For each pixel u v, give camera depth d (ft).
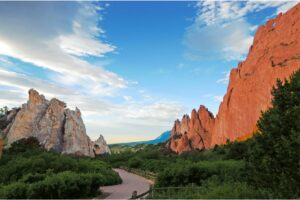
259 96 383.24
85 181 77.82
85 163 126.93
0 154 152.76
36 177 84.84
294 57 348.59
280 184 40.88
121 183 121.49
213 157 179.73
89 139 448.24
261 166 47.57
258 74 400.47
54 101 416.05
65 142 392.06
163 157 251.80
